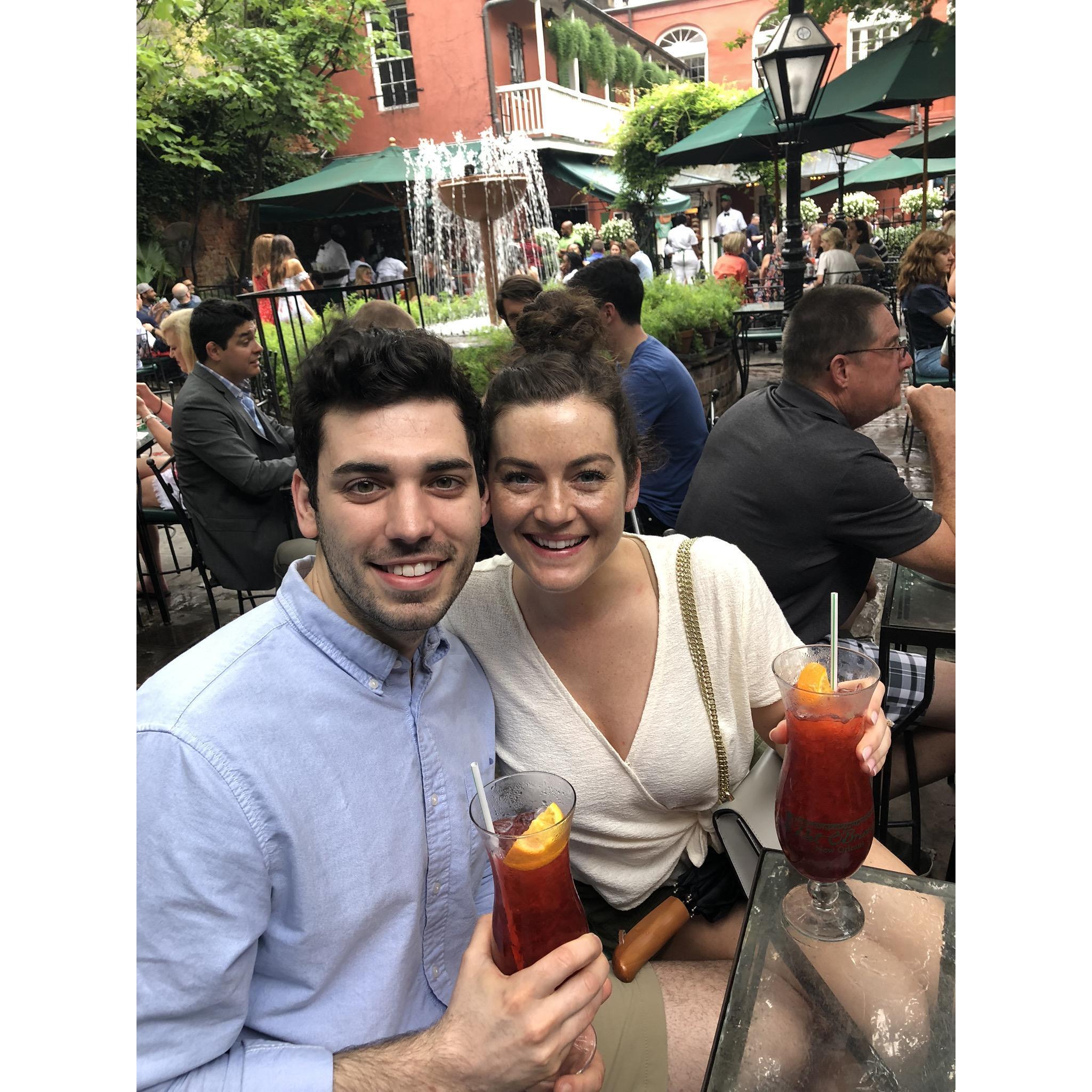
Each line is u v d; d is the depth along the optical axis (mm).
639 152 11633
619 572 1354
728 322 6387
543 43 15406
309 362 1000
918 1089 935
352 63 12977
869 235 9117
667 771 1366
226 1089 917
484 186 6547
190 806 920
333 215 12898
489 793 1042
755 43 17375
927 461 4805
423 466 979
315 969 1023
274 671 1003
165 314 9930
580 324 1222
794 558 1994
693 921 1473
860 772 1108
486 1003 939
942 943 1126
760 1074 963
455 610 1398
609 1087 1230
